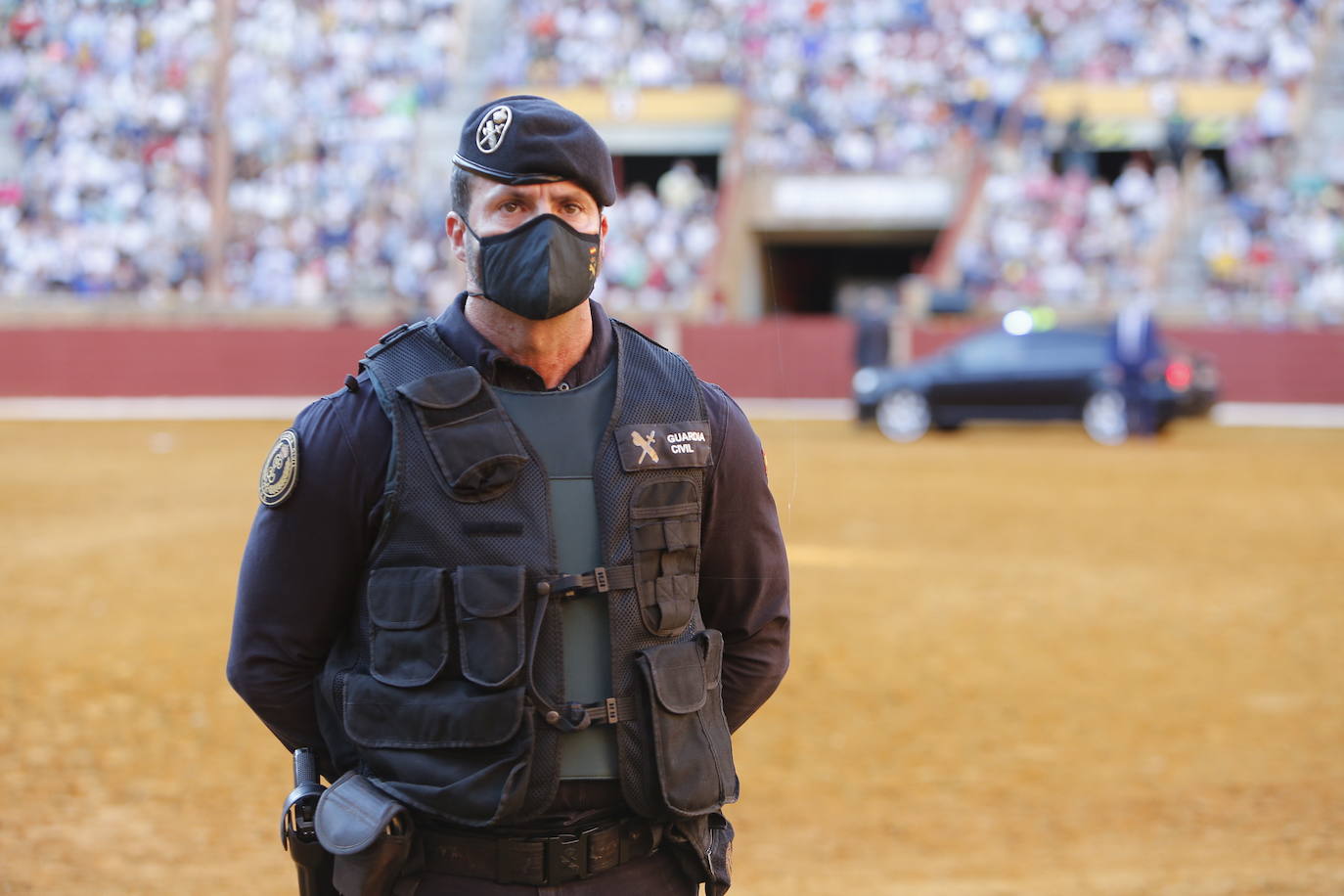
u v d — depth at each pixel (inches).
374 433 194.4
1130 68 2694.4
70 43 2819.9
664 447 196.9
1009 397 1851.6
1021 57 2763.3
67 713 576.1
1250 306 2357.3
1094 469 1494.8
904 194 2664.9
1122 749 535.5
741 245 2716.5
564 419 197.5
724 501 205.0
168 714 576.7
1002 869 417.4
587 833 193.3
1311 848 433.1
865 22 2869.1
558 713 188.5
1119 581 870.4
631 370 202.2
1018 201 2544.3
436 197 2726.4
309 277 2630.4
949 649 693.3
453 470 189.9
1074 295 2428.6
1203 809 470.9
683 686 193.6
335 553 195.9
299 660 200.5
